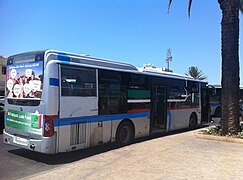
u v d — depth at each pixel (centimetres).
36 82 799
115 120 992
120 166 690
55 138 775
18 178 644
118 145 1011
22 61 848
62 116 796
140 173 630
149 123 1173
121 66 1043
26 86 824
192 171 643
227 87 1111
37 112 784
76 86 844
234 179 588
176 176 607
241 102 2192
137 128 1101
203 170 651
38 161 804
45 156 864
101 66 947
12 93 867
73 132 828
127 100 1052
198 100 1560
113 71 992
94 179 596
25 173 684
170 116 1312
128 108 1056
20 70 851
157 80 1230
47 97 770
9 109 873
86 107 874
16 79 860
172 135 1210
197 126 1652
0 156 858
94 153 916
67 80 817
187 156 786
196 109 1538
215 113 2405
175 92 1359
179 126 1384
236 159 753
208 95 1675
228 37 1124
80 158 845
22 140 821
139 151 852
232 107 1098
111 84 980
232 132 1088
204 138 1088
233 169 659
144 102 1145
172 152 838
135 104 1095
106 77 959
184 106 1427
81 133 855
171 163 712
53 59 796
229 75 1110
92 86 901
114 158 770
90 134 887
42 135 766
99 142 923
